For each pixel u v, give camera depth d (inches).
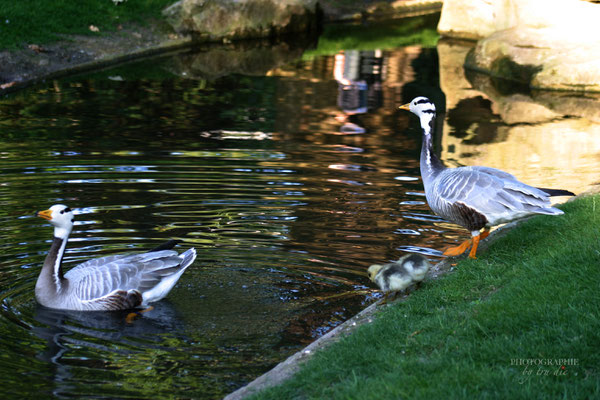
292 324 337.1
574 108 811.4
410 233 443.8
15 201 482.6
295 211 478.0
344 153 612.7
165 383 283.3
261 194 508.4
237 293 370.3
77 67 910.4
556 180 539.8
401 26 1348.4
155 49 1037.2
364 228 451.2
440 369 243.1
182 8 1112.2
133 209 476.1
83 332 331.9
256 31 1179.9
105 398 271.3
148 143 623.5
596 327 253.4
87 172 542.6
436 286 330.6
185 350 313.4
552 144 653.3
